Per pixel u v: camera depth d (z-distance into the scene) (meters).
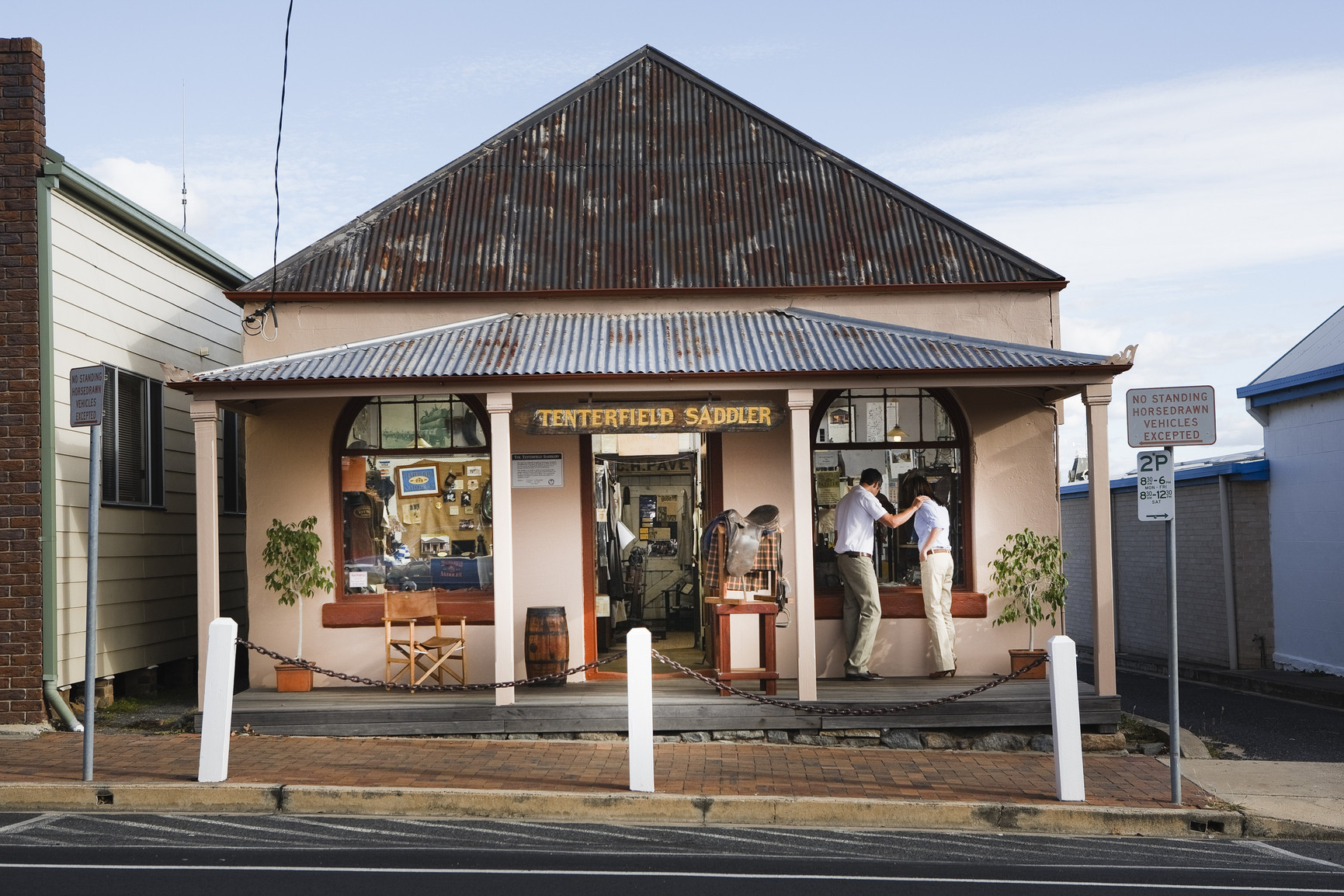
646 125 14.55
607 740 10.64
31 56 11.10
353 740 10.48
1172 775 8.57
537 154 14.24
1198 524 17.97
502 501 10.66
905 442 12.45
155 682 13.44
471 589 12.28
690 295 12.82
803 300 12.83
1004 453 12.34
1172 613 8.71
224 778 8.67
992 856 7.42
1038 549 12.06
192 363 14.65
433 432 12.41
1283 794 8.95
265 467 12.25
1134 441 8.74
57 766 9.16
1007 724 10.64
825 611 12.16
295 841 7.43
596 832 7.90
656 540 15.34
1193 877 6.88
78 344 11.65
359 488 12.37
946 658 11.77
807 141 14.33
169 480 13.87
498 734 10.62
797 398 10.75
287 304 12.62
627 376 10.64
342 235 13.28
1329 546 15.34
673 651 13.81
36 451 10.98
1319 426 15.58
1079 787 8.52
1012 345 11.55
